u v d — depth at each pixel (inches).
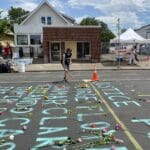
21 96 542.0
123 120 352.2
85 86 650.2
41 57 1635.1
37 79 841.5
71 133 303.6
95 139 282.0
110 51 2284.7
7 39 1978.3
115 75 925.8
